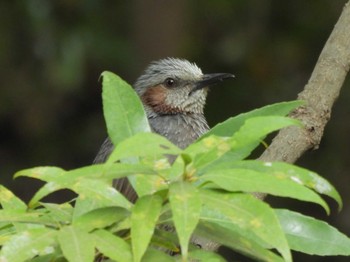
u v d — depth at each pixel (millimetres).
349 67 8680
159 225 5438
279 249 4773
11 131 20344
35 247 4965
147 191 5305
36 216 5367
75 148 20359
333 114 18891
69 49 18781
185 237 4699
